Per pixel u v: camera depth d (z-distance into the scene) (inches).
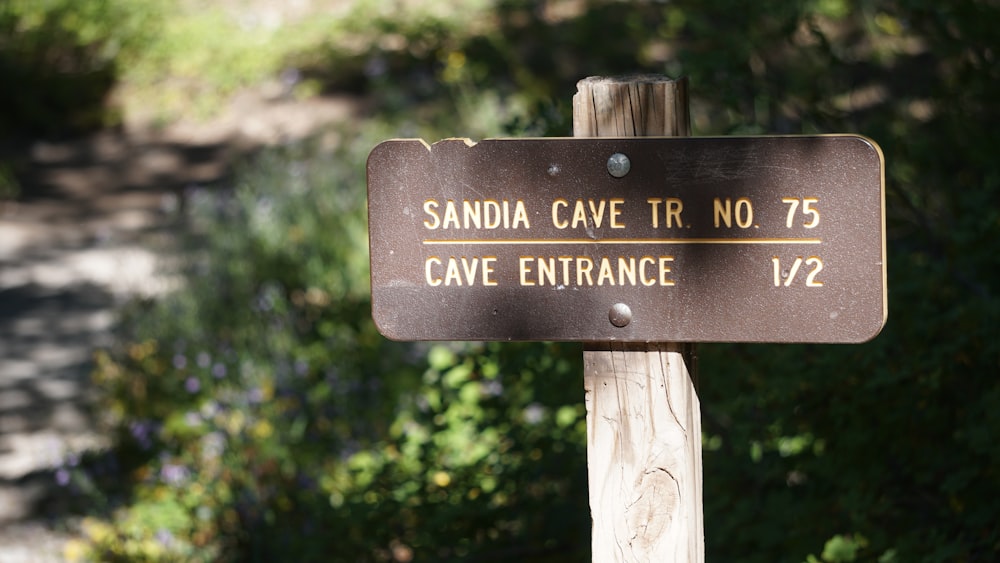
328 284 261.4
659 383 80.2
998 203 134.0
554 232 78.1
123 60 477.4
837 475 122.3
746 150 75.2
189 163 417.4
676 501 81.1
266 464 181.3
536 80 416.8
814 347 120.9
